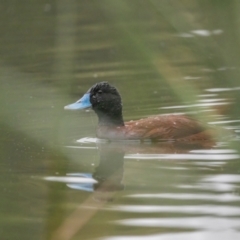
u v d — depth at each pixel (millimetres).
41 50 25469
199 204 9828
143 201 10156
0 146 14773
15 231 8305
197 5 3332
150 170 12828
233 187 10891
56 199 10086
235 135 5453
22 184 11789
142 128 16609
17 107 5254
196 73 17203
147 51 3393
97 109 17094
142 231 8406
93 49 26312
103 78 22125
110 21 3357
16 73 4910
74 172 12828
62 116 5816
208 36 3514
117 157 14422
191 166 12992
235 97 3488
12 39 27734
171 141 16188
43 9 31078
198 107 3875
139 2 3289
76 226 5727
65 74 4820
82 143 16250
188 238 7949
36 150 14672
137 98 5078
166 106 19047
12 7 31000
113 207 9766
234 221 8695
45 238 5477
